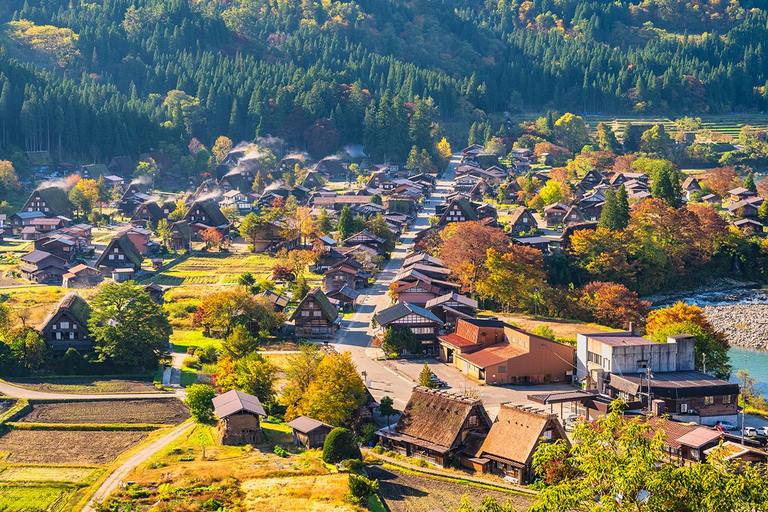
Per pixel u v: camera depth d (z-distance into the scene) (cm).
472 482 8750
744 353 14750
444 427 9475
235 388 10819
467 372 12375
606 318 15488
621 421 6031
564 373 12088
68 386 11638
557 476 7938
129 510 7881
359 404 10312
